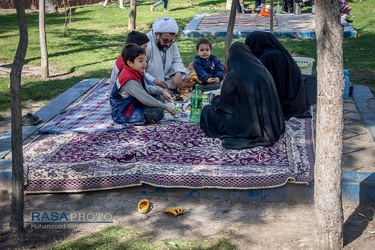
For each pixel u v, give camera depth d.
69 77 8.41
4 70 8.97
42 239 3.36
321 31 2.73
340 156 2.91
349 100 6.34
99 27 14.60
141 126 5.19
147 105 5.12
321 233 3.04
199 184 3.92
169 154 4.39
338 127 2.86
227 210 3.79
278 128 4.62
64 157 4.36
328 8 2.67
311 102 5.93
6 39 12.50
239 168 4.01
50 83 7.91
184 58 9.68
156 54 6.12
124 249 3.15
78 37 12.81
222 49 10.59
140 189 4.09
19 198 3.39
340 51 2.73
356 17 14.73
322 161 2.94
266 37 5.44
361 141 4.91
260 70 4.60
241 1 16.91
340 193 2.97
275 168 3.97
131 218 3.66
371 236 3.28
